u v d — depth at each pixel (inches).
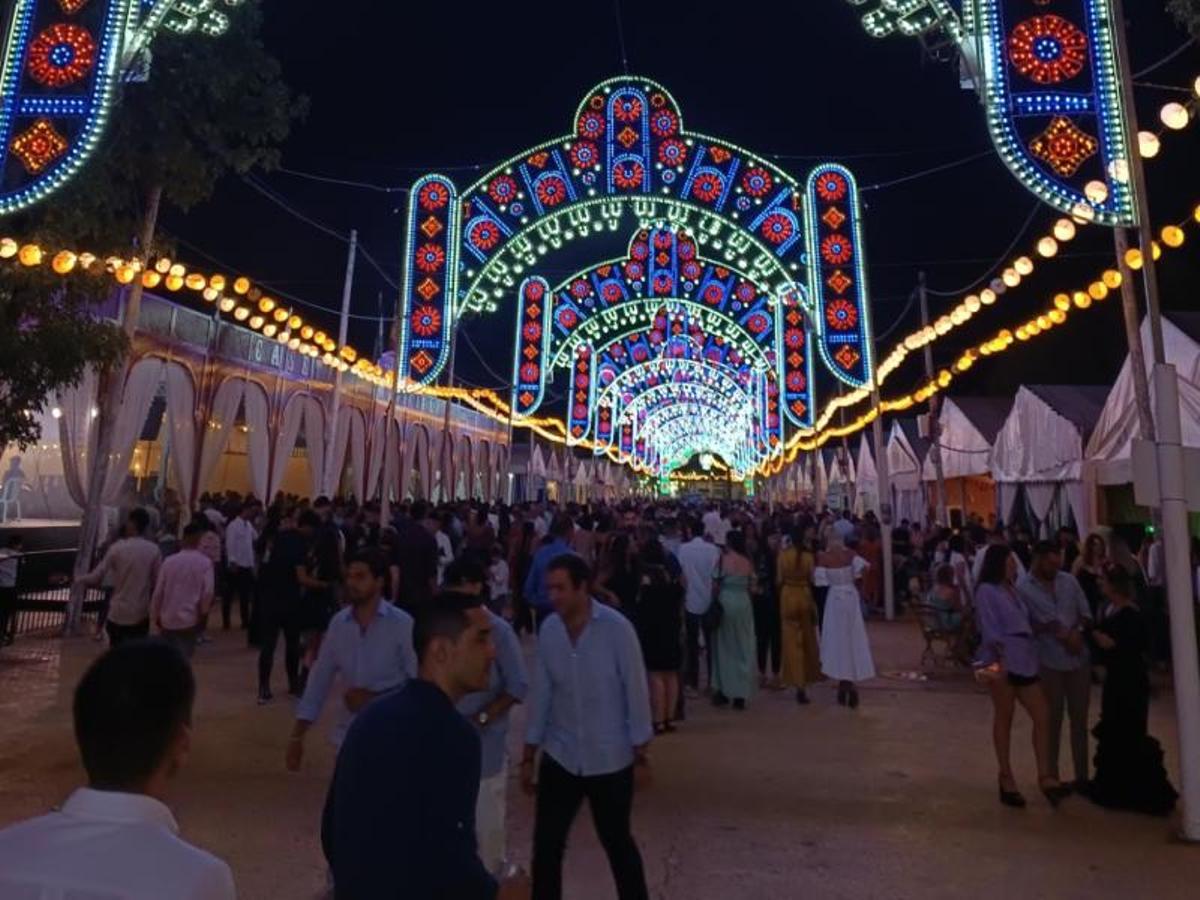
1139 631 226.7
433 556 368.5
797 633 361.1
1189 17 289.9
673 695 306.8
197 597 283.9
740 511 808.3
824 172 634.2
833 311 620.7
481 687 90.9
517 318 931.3
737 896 166.6
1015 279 455.8
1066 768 259.8
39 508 641.6
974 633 432.5
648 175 666.2
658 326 1155.9
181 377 661.9
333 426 785.6
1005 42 267.7
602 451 1467.8
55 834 51.2
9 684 346.6
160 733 56.4
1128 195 255.8
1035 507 660.7
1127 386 529.0
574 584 146.7
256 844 188.4
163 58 414.3
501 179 669.9
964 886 172.2
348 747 81.0
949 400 873.5
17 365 358.9
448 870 74.3
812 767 259.4
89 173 386.6
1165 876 177.8
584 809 218.1
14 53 299.1
